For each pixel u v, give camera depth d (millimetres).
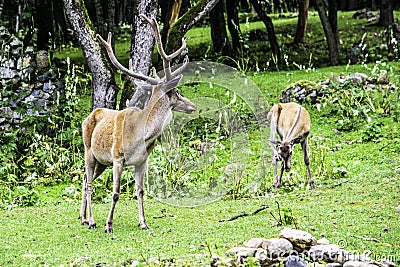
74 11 15344
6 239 9867
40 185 14867
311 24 35250
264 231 9562
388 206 10703
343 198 11656
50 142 16484
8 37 17734
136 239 9562
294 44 30203
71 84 16938
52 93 17516
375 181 12719
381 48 26547
